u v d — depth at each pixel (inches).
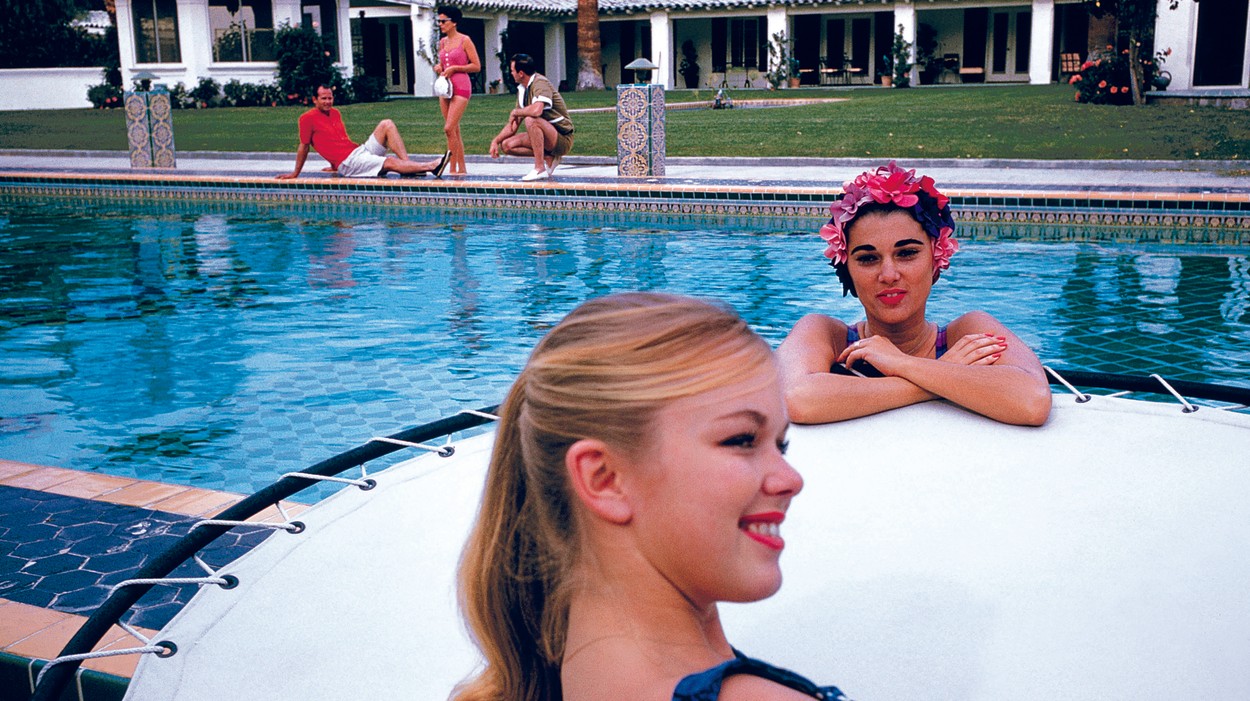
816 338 93.7
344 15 1080.8
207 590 68.9
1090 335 232.1
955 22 1268.5
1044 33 1134.4
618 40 1427.2
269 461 170.7
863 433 82.7
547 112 483.2
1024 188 409.1
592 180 481.7
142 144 573.6
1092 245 349.7
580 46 1295.5
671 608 30.9
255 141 707.4
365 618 64.6
